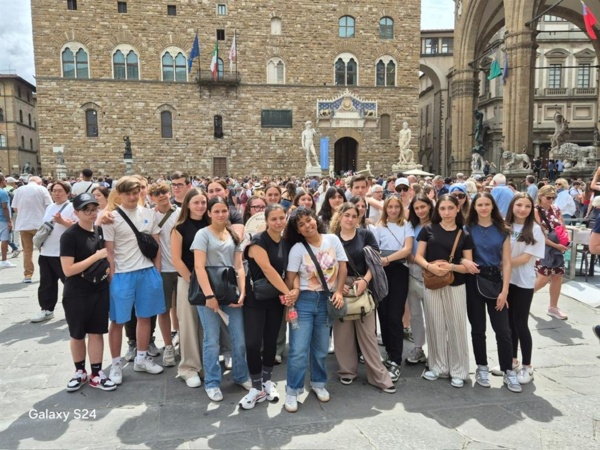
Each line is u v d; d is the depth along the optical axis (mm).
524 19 25375
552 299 8617
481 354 5961
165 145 38219
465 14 33656
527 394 5707
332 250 5535
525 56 25562
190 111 38344
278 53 39000
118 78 37375
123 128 37594
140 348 6410
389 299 6406
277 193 8594
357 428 4957
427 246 6086
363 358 6293
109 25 36844
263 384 5734
